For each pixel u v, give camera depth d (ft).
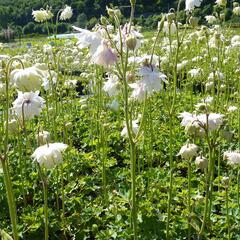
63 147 9.47
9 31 65.05
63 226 13.07
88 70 28.02
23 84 8.18
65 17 20.47
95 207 14.07
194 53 31.89
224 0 20.54
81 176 16.83
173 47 24.86
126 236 12.24
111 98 25.70
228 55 27.84
